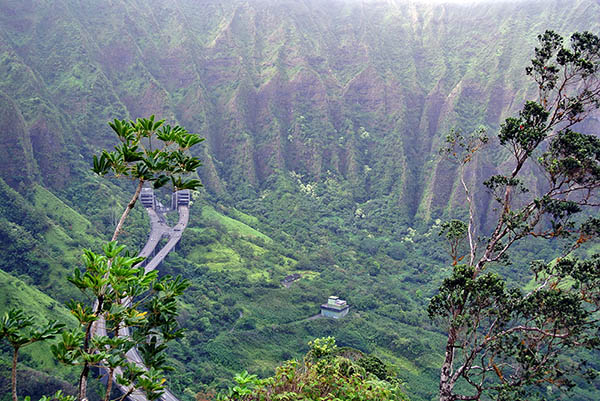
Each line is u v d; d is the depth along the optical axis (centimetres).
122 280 736
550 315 1484
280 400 1052
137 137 865
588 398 5266
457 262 1788
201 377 5462
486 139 1906
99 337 738
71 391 4331
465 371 1602
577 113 1628
